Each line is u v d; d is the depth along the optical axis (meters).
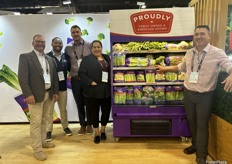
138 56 3.36
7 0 6.16
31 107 2.77
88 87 3.19
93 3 6.61
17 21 4.24
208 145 2.85
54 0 6.24
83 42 3.63
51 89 3.02
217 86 2.60
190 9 3.05
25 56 2.70
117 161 2.76
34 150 2.86
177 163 2.67
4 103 4.42
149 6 7.04
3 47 4.29
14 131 3.99
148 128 3.28
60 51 3.61
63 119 3.71
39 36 2.79
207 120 2.54
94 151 3.06
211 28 3.04
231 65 2.21
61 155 2.95
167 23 3.08
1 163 2.75
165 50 3.11
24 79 2.65
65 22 4.26
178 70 2.93
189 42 3.15
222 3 2.81
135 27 3.12
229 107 2.30
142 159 2.79
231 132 2.26
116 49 3.17
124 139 3.45
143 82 3.23
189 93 2.61
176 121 3.22
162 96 3.23
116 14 3.12
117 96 3.25
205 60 2.43
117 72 3.27
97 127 3.36
